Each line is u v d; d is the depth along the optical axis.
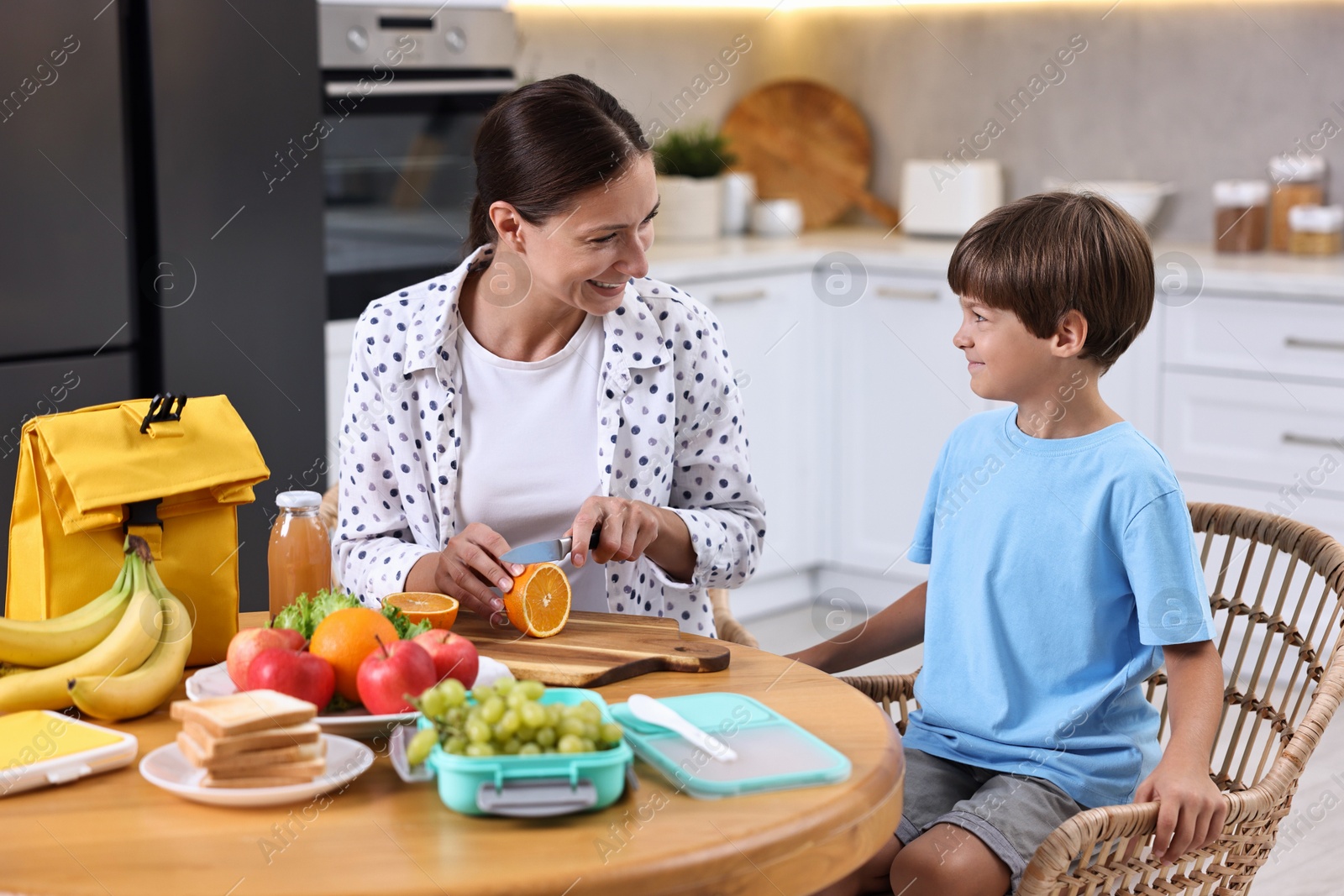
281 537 1.40
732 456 1.70
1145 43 3.83
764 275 3.62
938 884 1.30
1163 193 3.82
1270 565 1.55
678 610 1.71
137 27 2.66
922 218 4.06
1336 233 3.47
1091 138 3.96
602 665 1.31
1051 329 1.48
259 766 1.04
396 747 1.10
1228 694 1.54
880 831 1.08
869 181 4.39
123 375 2.72
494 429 1.63
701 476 1.71
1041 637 1.48
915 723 1.58
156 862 0.94
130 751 1.12
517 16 3.72
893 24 4.26
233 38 2.76
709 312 1.72
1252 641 3.24
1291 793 1.30
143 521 1.32
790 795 1.06
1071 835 1.16
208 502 1.37
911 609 1.67
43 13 2.53
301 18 2.85
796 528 3.85
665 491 1.68
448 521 1.63
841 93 4.40
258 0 2.78
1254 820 1.26
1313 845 2.41
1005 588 1.50
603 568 1.63
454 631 1.43
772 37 4.46
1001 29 4.07
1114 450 1.47
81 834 0.99
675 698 1.25
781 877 0.99
